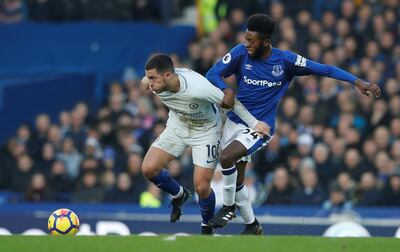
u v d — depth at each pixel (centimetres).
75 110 4666
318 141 4072
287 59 2617
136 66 5250
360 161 3934
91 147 4344
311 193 3834
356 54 4609
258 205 3856
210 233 2778
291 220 3603
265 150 4084
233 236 2448
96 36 5266
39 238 2436
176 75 2566
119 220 3788
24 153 4525
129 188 4097
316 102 4312
